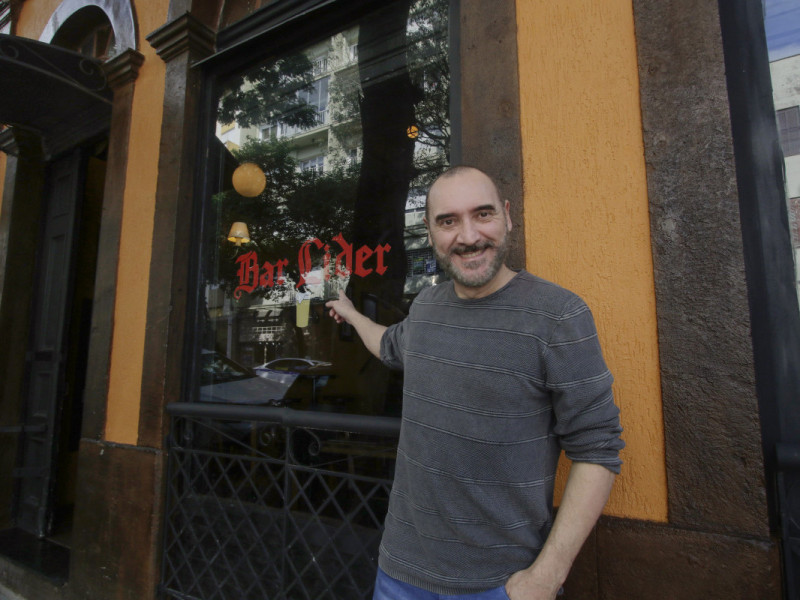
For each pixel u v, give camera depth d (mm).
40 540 3289
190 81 2613
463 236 1134
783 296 1287
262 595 2059
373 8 2234
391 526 1251
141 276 2590
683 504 1245
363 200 2482
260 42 2516
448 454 1117
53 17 3646
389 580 1232
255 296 2697
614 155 1443
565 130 1526
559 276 1483
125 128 2846
